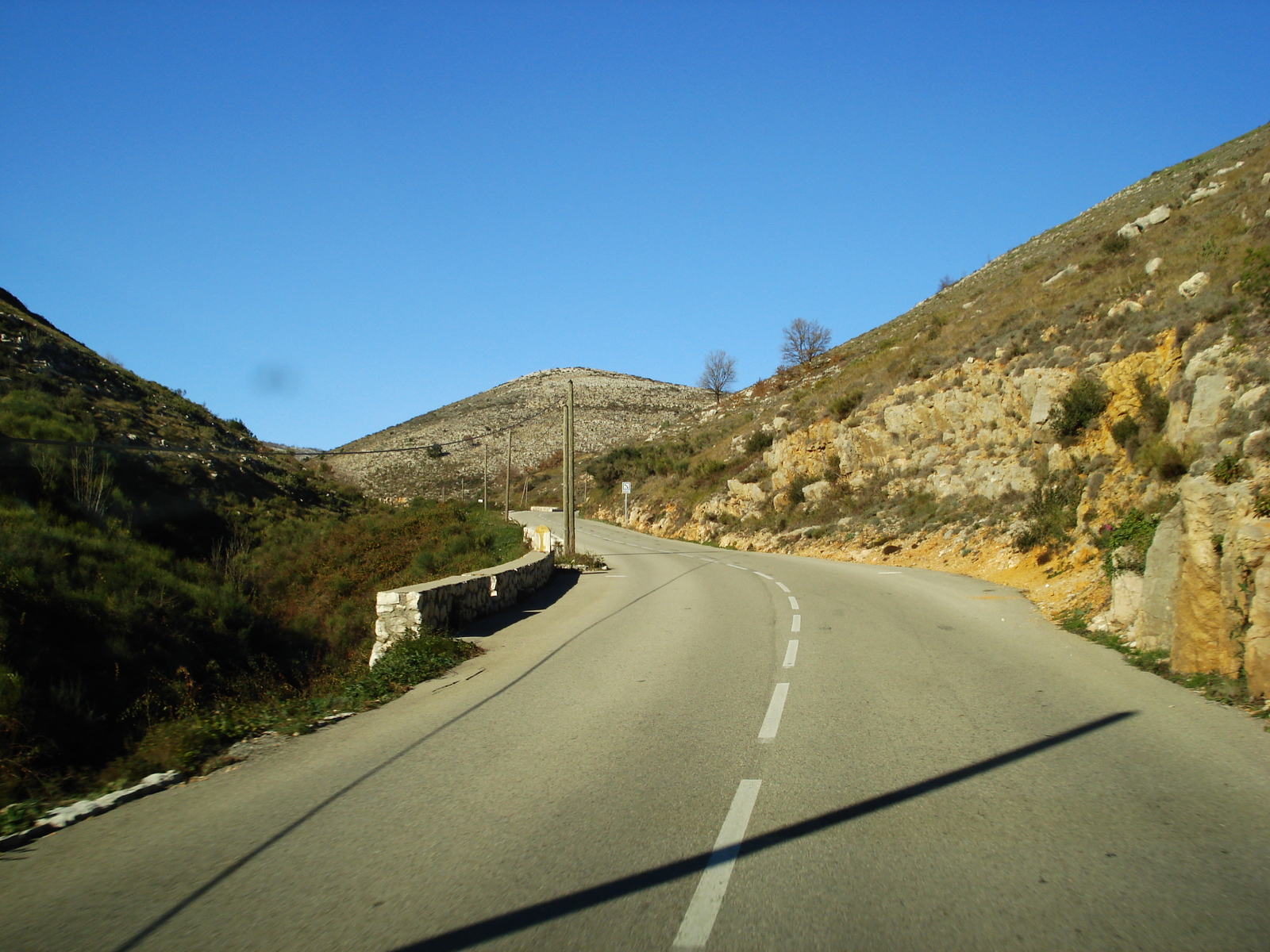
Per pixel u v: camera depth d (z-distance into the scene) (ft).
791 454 123.54
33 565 53.01
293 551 100.68
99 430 100.68
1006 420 84.64
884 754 19.36
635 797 16.83
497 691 28.32
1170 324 63.62
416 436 389.80
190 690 34.81
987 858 13.43
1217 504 26.84
